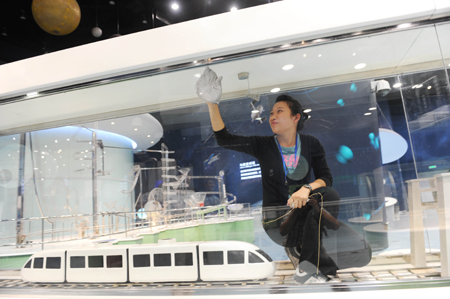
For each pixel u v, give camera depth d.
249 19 1.32
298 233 1.28
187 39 1.37
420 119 1.26
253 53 1.36
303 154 1.31
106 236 1.42
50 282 1.44
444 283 1.16
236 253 1.27
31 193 1.55
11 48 4.12
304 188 1.29
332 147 1.30
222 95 1.41
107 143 1.50
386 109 1.29
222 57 1.39
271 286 1.25
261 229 1.31
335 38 1.29
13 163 1.61
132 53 1.43
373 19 1.22
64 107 1.56
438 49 1.27
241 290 1.26
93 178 1.49
